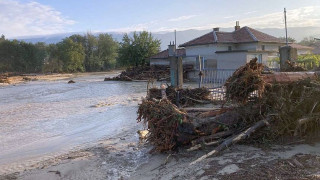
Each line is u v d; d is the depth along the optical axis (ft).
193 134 24.63
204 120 24.84
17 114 58.85
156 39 196.13
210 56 130.21
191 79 119.24
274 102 24.58
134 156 26.35
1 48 325.01
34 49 341.82
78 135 38.40
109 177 22.18
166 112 24.71
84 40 406.21
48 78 226.17
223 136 24.35
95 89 110.11
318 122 23.58
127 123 42.80
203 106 43.09
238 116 24.94
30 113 59.57
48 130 42.75
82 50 370.12
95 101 73.00
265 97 24.62
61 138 37.40
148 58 191.52
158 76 141.38
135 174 22.09
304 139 23.35
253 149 22.48
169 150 24.93
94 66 392.47
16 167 26.45
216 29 145.89
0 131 42.91
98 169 23.94
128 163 24.75
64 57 338.75
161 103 26.08
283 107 23.99
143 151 27.48
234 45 136.56
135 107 57.57
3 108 68.90
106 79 164.86
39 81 193.26
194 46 136.15
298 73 25.96
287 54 48.26
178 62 56.54
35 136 39.22
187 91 48.21
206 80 63.93
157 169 22.18
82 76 251.60
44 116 54.95
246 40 133.49
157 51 194.29
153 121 25.20
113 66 411.34
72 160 26.68
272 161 19.52
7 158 29.68
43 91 114.93
